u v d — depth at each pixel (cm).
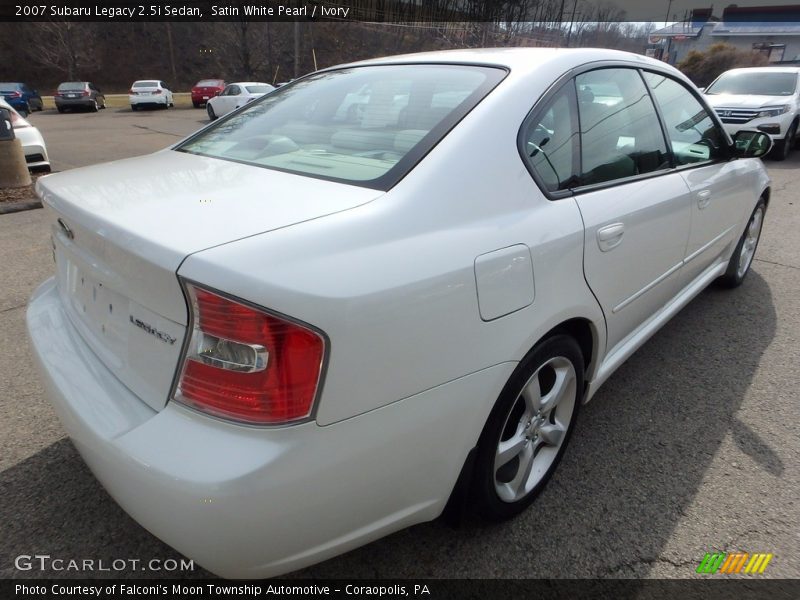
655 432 260
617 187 228
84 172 204
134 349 149
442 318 150
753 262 492
